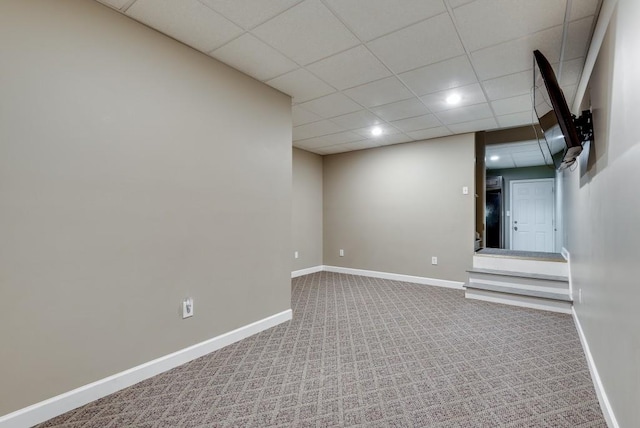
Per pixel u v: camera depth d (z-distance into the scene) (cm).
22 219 158
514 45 228
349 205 588
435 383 204
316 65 261
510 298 378
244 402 183
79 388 178
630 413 131
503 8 188
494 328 300
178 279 226
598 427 162
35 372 162
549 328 300
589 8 185
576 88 290
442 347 258
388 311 354
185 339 231
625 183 138
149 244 209
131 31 200
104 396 187
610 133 161
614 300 158
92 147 183
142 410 175
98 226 185
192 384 202
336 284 497
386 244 540
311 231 597
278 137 310
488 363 230
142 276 206
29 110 160
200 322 241
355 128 436
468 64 257
